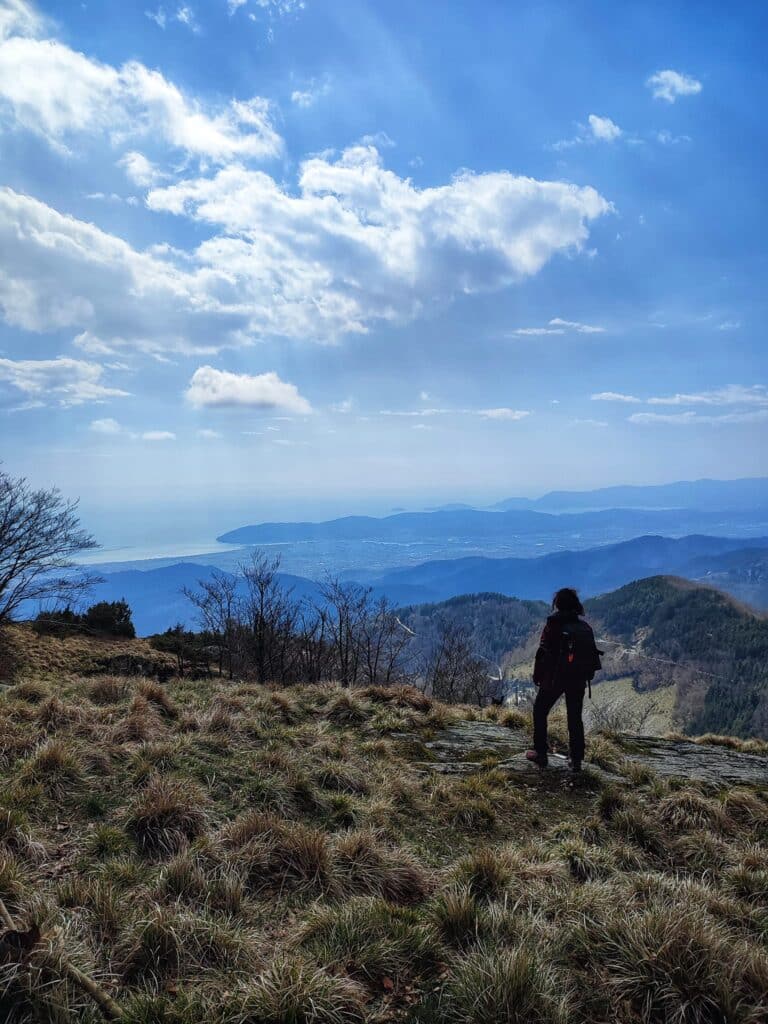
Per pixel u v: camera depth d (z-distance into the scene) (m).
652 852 5.28
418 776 6.92
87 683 9.97
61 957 2.86
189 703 9.12
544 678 7.34
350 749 7.46
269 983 2.86
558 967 3.18
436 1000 2.95
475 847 5.14
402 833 5.33
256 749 6.87
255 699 9.44
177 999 2.84
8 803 4.72
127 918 3.43
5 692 8.70
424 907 3.92
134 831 4.57
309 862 4.23
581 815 6.04
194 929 3.31
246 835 4.54
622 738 9.71
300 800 5.57
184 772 5.77
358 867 4.29
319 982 2.89
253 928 3.56
